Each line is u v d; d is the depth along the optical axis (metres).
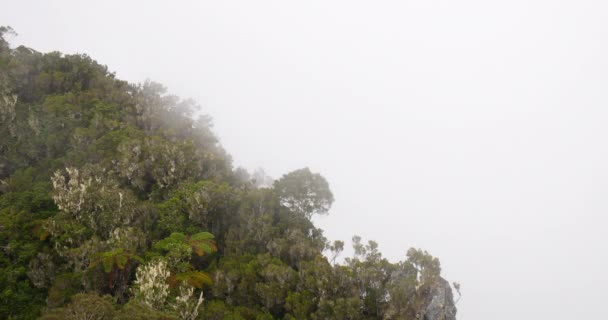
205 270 27.92
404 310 25.22
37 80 40.53
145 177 33.41
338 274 26.50
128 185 32.56
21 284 22.67
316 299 25.70
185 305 21.06
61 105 37.69
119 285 23.38
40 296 22.67
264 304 25.95
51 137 33.56
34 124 33.91
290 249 29.80
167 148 34.03
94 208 26.62
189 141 38.00
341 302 24.53
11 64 39.38
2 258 23.36
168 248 25.69
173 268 24.95
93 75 46.22
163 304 20.97
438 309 26.55
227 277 26.23
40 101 39.00
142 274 21.33
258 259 28.34
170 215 29.66
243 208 32.62
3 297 21.66
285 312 26.23
